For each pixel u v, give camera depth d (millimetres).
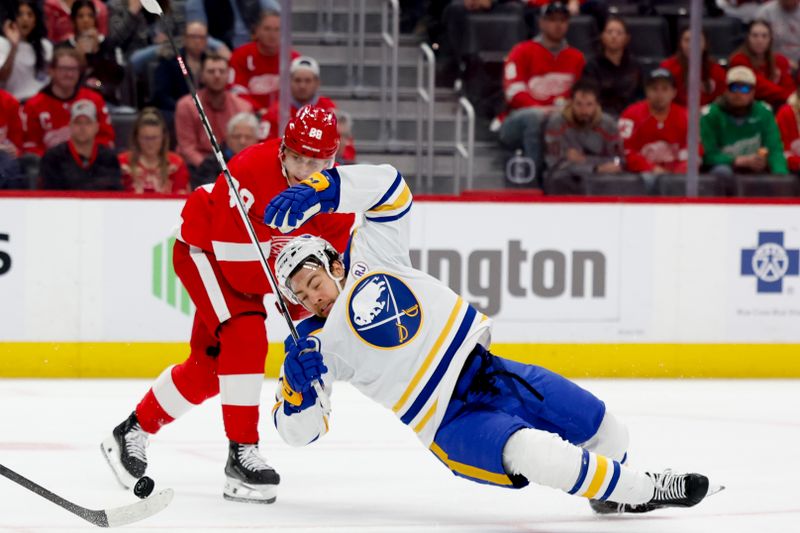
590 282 17688
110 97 19047
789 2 21750
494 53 21078
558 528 8180
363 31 21016
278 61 19328
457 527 8188
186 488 9711
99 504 9062
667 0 22203
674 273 17859
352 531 8039
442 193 20484
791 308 18156
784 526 8305
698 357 17969
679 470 10664
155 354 16953
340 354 7754
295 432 7699
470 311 7781
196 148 18641
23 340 16766
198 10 19953
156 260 16922
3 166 17766
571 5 21922
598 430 7941
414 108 21078
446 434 7574
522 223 17516
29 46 19219
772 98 20828
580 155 19500
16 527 8117
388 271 7797
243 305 9438
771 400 15656
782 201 18047
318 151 9023
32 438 12172
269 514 8641
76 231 16781
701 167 20016
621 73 20344
